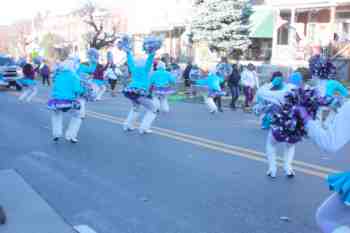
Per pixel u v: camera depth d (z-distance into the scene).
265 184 7.14
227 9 30.08
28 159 8.55
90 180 7.18
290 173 7.55
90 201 6.16
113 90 23.50
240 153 9.36
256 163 8.52
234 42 30.36
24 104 18.28
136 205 6.05
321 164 8.47
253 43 33.25
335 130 3.20
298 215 5.77
